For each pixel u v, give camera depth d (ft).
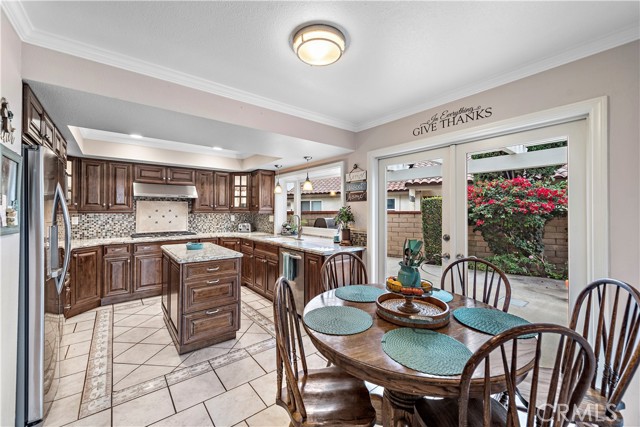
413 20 5.12
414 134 9.32
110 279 12.16
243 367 7.35
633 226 5.41
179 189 15.24
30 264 5.22
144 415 5.60
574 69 6.12
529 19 5.10
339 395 4.32
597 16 5.02
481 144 8.08
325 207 17.04
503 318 4.73
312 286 10.19
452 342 3.90
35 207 5.27
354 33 5.49
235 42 5.80
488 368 2.78
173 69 6.88
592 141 5.88
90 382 6.63
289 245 11.47
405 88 7.91
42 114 6.57
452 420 3.69
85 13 4.91
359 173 11.23
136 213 14.73
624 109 5.51
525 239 7.32
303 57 5.75
